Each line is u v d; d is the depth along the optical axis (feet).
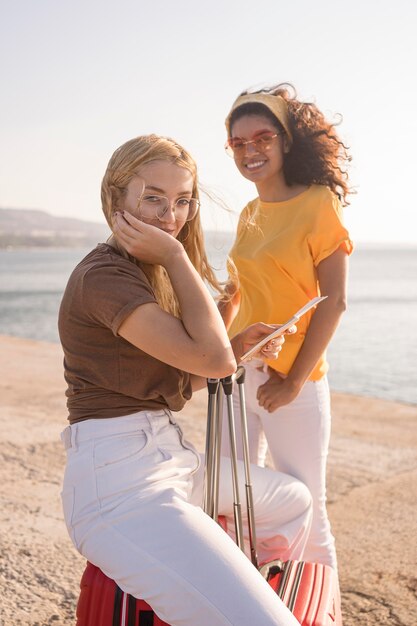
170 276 6.84
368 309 131.95
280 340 8.18
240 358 7.98
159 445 6.96
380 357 60.23
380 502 14.99
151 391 6.97
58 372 30.40
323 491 9.72
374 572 11.85
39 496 15.06
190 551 6.29
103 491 6.64
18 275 338.34
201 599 6.15
